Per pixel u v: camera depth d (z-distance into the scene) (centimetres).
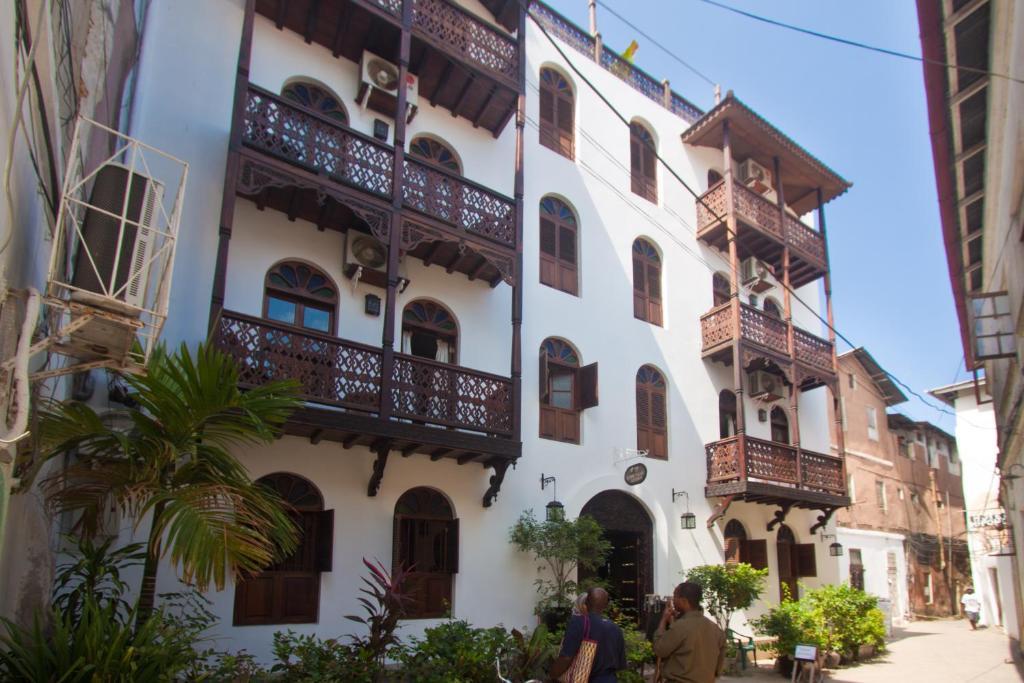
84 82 698
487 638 822
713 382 1633
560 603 1156
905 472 2808
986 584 2395
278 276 1073
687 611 561
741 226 1648
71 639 537
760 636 1549
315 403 944
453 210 1143
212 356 621
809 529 1783
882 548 2400
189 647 628
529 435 1263
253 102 988
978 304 1145
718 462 1521
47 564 664
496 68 1265
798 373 1680
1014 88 887
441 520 1139
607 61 1703
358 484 1054
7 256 444
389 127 1235
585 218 1489
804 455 1608
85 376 805
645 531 1412
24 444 517
